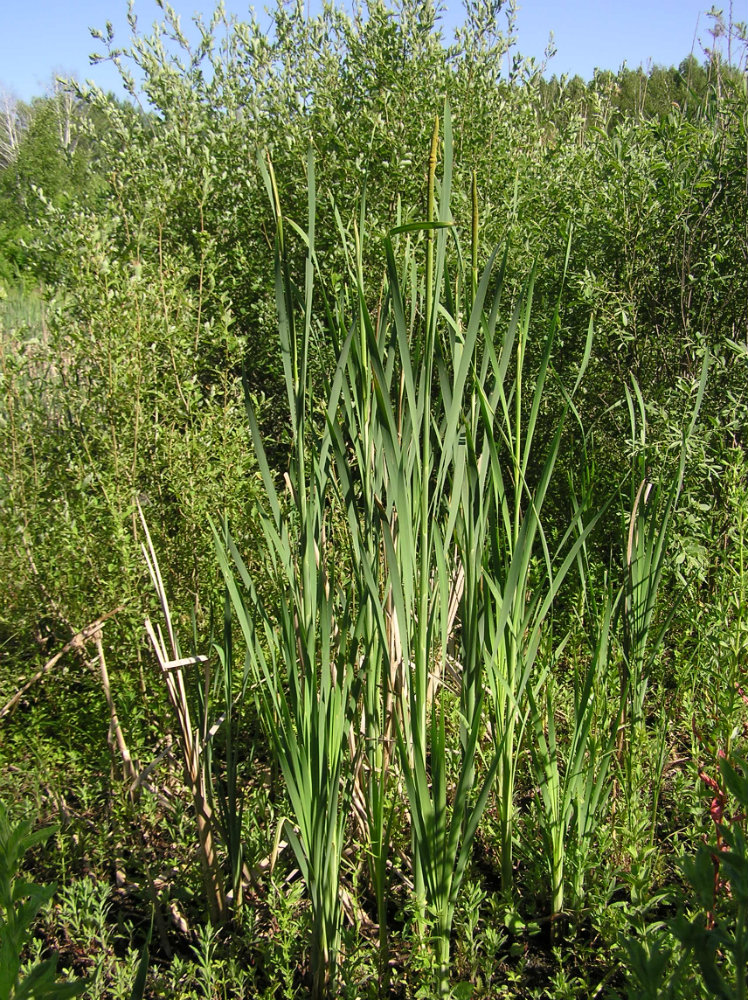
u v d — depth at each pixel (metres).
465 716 2.01
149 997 2.15
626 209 4.17
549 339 2.05
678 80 5.04
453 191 4.85
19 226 17.39
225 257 5.33
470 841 2.07
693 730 2.56
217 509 3.59
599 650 2.31
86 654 3.29
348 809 2.41
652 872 2.41
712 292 4.19
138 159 5.54
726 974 1.67
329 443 2.10
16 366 3.89
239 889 2.35
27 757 2.97
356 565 2.08
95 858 2.65
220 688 3.03
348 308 2.44
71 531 3.46
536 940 2.39
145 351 3.93
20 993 0.97
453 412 1.90
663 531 2.55
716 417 3.61
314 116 5.24
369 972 2.15
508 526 2.21
